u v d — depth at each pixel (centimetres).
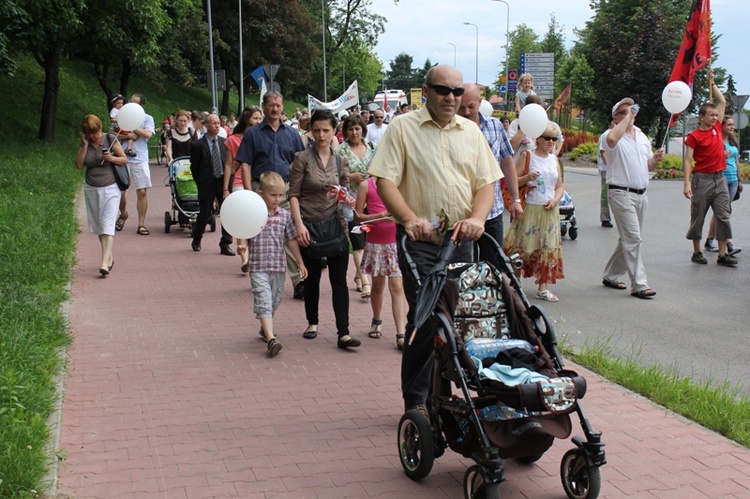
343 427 561
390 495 460
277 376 671
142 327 821
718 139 1192
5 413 531
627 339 817
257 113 1113
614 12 5512
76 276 1061
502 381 425
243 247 1088
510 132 984
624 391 637
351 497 457
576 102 5403
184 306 911
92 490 460
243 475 483
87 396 619
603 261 1254
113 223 1063
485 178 524
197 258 1212
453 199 516
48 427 540
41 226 1280
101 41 2656
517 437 425
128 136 1398
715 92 1357
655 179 3095
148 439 537
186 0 3547
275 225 741
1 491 436
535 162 945
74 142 2875
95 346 753
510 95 5241
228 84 5747
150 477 479
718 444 534
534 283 1086
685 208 1931
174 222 1473
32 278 980
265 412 589
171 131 1719
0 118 2830
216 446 526
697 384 661
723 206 1198
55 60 2678
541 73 4291
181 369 688
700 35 1408
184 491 461
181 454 513
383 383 654
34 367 637
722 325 873
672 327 864
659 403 612
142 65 3359
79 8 2364
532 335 477
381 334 802
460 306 480
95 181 1048
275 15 5700
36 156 2281
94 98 3831
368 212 771
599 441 430
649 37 4953
